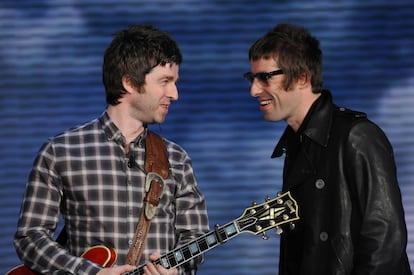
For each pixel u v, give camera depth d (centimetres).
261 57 1126
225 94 2553
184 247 1134
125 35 1150
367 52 2559
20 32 2553
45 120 2542
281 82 1120
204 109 2548
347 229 1084
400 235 1062
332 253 1085
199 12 2567
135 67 1134
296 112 1139
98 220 1132
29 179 1147
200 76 2556
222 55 2559
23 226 1135
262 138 2541
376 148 1084
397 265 1061
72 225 1143
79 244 1139
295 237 1127
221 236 1134
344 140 1097
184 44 2559
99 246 1123
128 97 1150
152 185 1148
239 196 2531
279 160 2533
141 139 1169
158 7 2567
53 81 2548
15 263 2492
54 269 1116
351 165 1085
